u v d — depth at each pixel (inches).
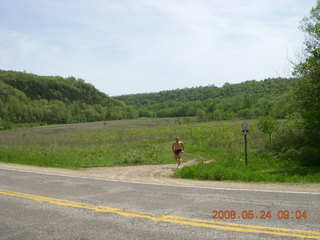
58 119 4601.4
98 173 484.1
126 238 175.3
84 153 823.7
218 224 194.2
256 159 659.4
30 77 6914.4
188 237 173.5
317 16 585.3
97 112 5482.3
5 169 522.3
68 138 1475.1
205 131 1499.8
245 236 172.1
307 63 567.5
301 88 595.8
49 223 208.4
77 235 183.9
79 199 275.4
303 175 435.8
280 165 581.6
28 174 454.6
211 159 720.3
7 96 4985.2
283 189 302.8
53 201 269.4
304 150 618.2
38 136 1766.7
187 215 215.5
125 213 225.6
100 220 211.3
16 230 195.9
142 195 287.4
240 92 6333.7
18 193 306.2
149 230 187.3
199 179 401.1
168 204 248.5
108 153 827.4
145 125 2869.1
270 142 780.0
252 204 241.1
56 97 6505.9
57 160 669.3
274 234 173.6
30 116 4343.0
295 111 660.7
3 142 1310.3
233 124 2064.5
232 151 748.6
